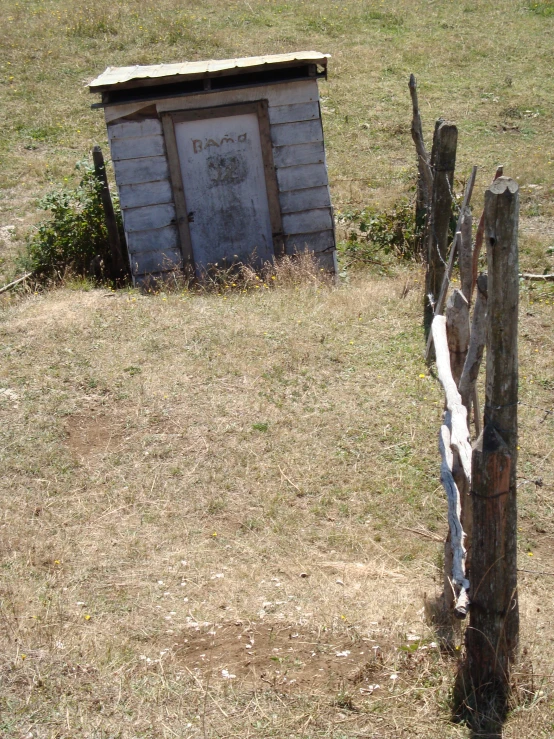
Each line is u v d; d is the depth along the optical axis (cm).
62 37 1969
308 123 1002
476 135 1546
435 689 382
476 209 1202
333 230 1027
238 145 1001
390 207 1253
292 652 413
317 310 821
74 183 1415
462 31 2014
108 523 538
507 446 346
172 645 423
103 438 628
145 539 521
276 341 754
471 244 639
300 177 1012
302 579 482
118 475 585
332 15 2123
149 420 644
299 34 2009
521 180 1341
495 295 335
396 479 573
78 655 408
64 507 554
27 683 385
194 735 358
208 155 1000
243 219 1022
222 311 821
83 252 1038
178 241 1016
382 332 779
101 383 692
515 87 1731
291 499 557
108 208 999
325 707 374
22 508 551
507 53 1888
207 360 723
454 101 1684
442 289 735
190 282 1002
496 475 346
